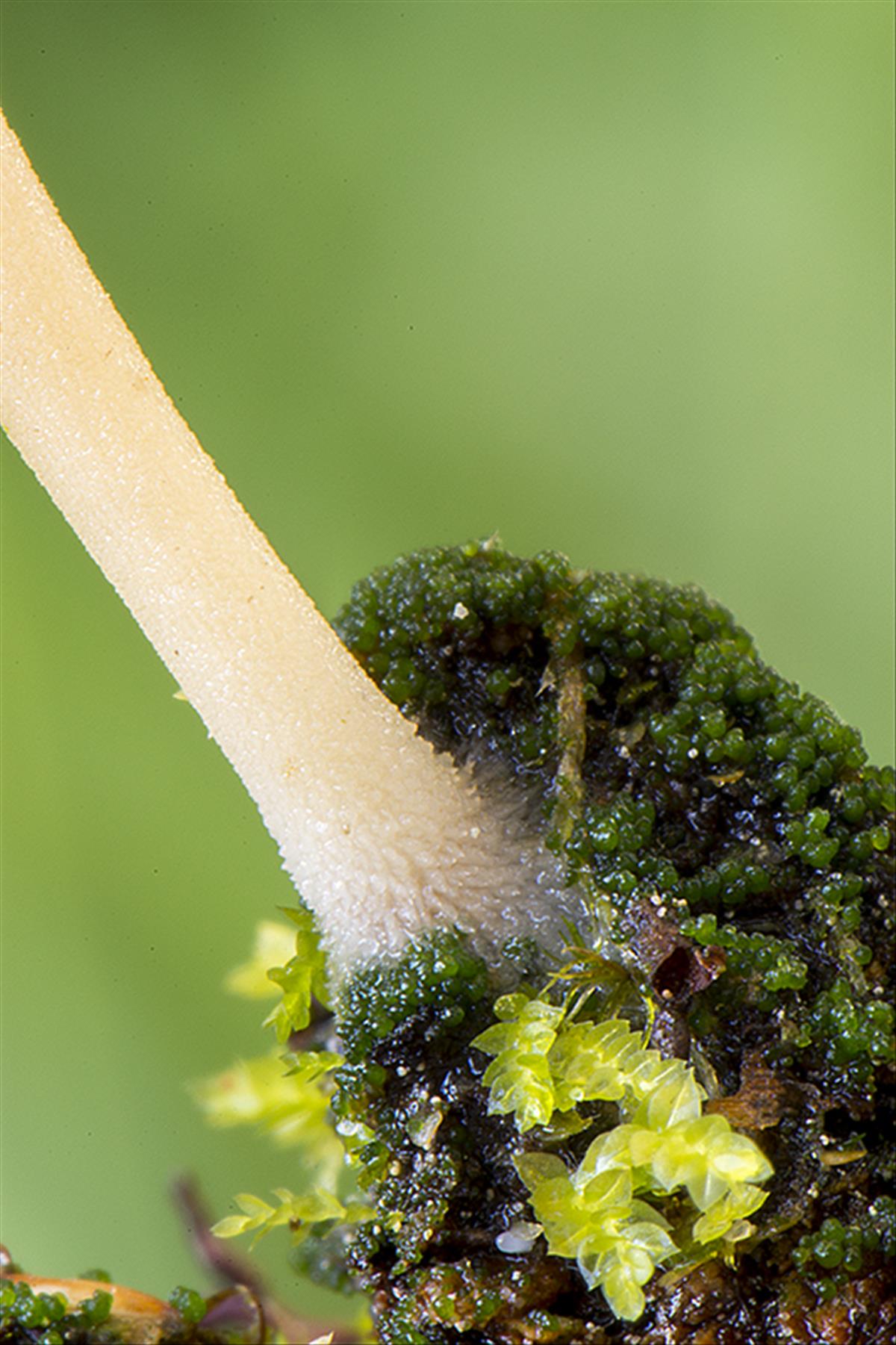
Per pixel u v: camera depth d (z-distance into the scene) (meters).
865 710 0.07
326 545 0.07
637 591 0.05
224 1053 0.06
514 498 0.07
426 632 0.05
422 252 0.07
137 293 0.07
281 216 0.07
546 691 0.05
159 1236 0.06
